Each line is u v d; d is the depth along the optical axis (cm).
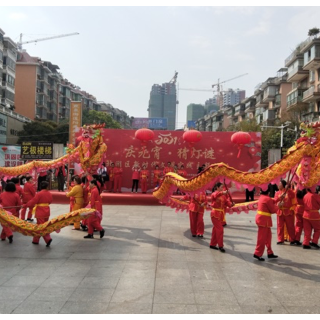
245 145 1839
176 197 1146
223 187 765
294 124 3641
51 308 410
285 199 807
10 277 527
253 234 913
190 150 1841
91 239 819
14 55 4444
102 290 472
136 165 1825
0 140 3622
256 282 516
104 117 5997
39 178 1684
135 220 1115
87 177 956
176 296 453
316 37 3569
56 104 6544
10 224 737
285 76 4981
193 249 730
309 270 583
